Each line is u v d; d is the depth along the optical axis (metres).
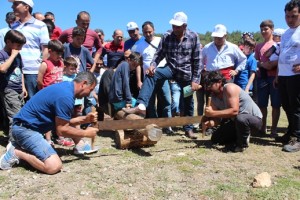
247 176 4.80
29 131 4.77
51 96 4.73
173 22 6.54
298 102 5.95
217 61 7.25
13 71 5.77
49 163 4.67
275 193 4.22
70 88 4.73
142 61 7.55
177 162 5.30
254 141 6.71
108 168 4.99
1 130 7.14
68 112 4.72
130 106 6.78
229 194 4.22
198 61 6.87
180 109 7.62
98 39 7.85
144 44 8.09
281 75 6.11
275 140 6.75
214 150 6.01
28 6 6.36
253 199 4.10
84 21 7.42
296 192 4.27
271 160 5.50
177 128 7.92
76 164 5.14
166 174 4.80
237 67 7.30
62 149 5.93
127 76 6.73
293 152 5.96
